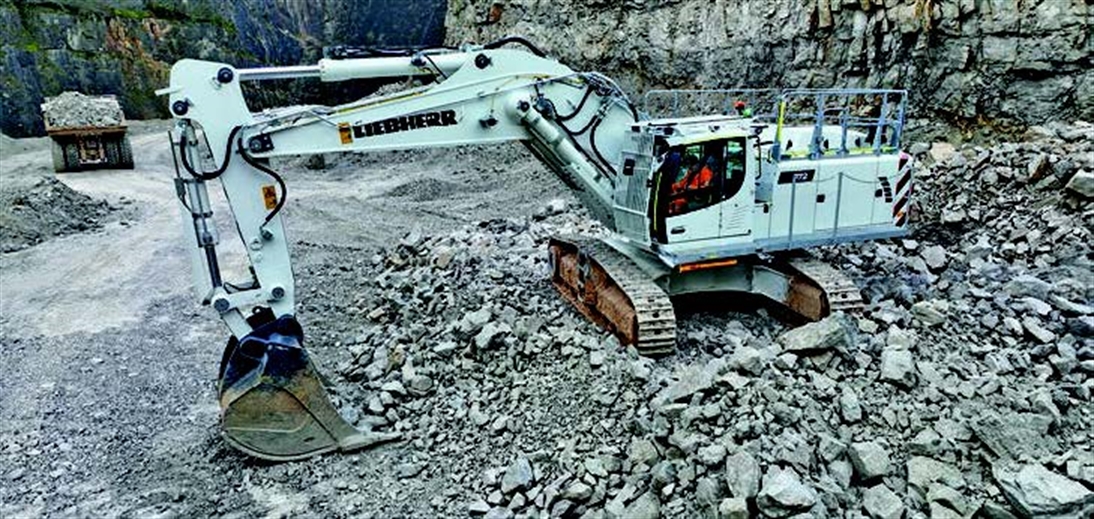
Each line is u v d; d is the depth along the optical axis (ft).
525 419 23.22
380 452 23.00
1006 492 16.79
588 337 26.63
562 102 27.43
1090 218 34.83
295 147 23.48
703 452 18.71
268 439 22.57
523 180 67.46
